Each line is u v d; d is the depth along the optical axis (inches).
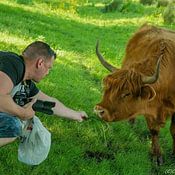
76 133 219.8
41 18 538.3
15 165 180.4
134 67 198.2
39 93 155.8
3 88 134.7
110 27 616.7
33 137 155.3
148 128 227.8
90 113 241.9
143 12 773.9
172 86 205.0
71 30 526.6
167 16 676.1
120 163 205.8
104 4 878.4
